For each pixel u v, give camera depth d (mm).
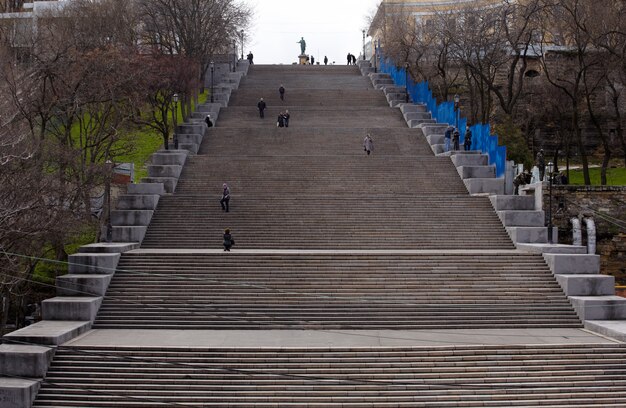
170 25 69000
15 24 69250
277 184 47844
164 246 39969
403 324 31359
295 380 25656
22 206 34312
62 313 31109
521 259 36125
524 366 26562
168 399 24859
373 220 42375
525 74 70562
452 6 93250
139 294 33031
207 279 33938
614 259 45062
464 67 66812
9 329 38875
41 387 25688
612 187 45125
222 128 58594
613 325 30188
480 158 49750
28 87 44281
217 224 41906
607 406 24766
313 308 32344
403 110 64438
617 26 55688
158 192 45125
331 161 50812
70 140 44938
